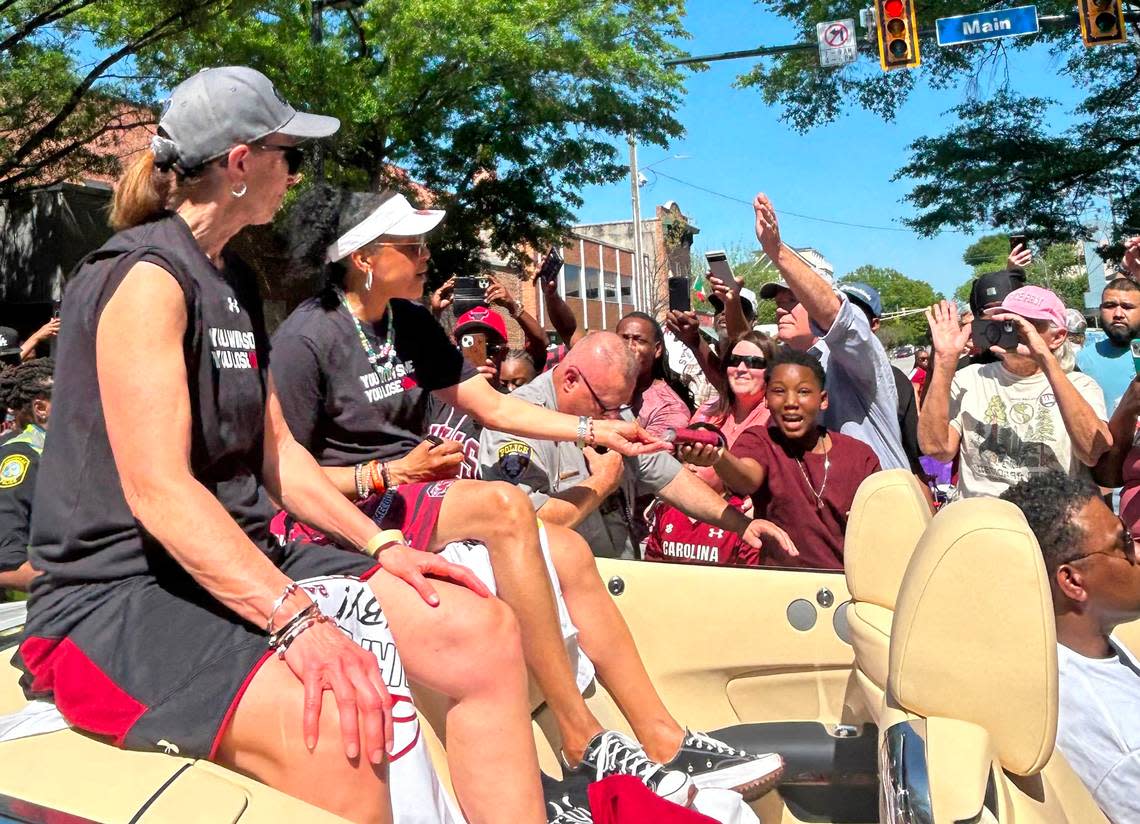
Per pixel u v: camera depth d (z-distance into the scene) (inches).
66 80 602.9
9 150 619.5
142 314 62.8
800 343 183.6
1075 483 82.4
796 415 134.2
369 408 97.8
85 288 65.2
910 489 90.9
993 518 68.8
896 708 72.8
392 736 61.4
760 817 95.4
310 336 96.0
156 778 57.5
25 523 155.6
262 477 78.7
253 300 74.5
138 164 70.7
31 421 164.7
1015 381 172.6
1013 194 716.7
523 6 678.5
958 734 66.6
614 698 97.7
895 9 530.3
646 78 726.5
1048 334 167.0
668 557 138.7
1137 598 79.4
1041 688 66.8
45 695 66.7
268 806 56.1
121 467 62.5
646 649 106.8
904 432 184.1
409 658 73.0
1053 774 74.9
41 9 595.5
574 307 1616.6
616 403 120.9
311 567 75.2
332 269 99.7
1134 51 675.4
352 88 603.2
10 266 810.2
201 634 62.7
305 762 59.2
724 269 205.9
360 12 642.2
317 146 338.6
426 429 112.5
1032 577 66.9
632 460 127.2
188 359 66.3
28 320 797.9
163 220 68.1
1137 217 693.9
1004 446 171.2
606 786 80.5
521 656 74.1
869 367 159.6
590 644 97.1
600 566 108.9
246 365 69.9
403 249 97.5
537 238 788.0
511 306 242.4
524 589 88.2
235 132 68.0
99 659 62.4
